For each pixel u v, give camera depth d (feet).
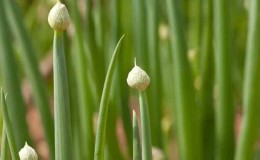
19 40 3.34
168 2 3.28
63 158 2.34
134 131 2.43
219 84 3.43
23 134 3.31
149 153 2.34
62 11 2.19
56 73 2.27
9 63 3.24
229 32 3.35
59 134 2.32
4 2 3.25
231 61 3.41
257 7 3.10
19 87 3.28
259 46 3.16
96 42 3.53
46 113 3.41
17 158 2.34
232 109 3.48
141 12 3.48
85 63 3.43
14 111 3.28
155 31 3.48
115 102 3.53
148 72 3.55
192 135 3.46
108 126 3.51
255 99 3.26
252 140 3.32
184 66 3.33
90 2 3.43
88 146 3.51
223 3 3.29
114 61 2.30
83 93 3.47
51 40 6.49
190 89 3.38
